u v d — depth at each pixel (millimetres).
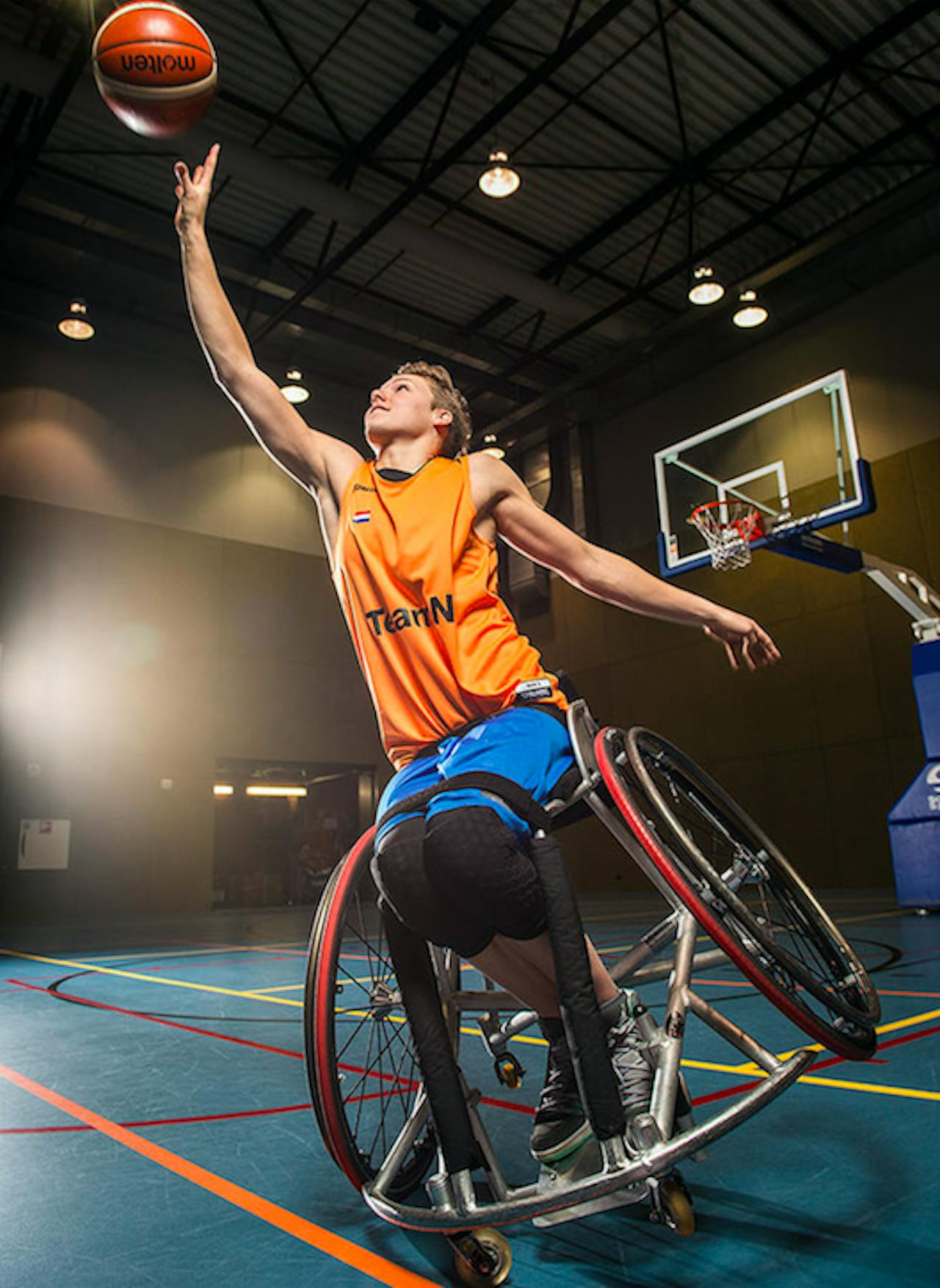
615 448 16047
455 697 1409
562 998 1276
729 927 1476
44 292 13359
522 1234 1550
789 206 11844
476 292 13867
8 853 12609
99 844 13336
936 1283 1261
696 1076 2596
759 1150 1899
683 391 15094
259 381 1649
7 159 10812
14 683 13047
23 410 13773
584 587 1619
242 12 9352
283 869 18422
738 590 13984
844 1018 1519
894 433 12430
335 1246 1517
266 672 15422
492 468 1555
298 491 16406
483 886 1242
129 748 13844
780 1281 1291
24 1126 2344
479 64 10070
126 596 14203
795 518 9469
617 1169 1248
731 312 13625
